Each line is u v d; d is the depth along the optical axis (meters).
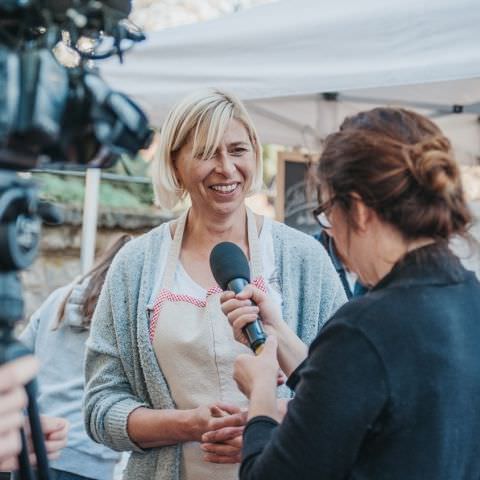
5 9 1.35
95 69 1.48
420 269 1.64
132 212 6.65
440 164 1.58
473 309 1.67
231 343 2.35
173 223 2.57
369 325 1.58
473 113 4.78
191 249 2.50
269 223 2.55
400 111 1.67
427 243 1.65
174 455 2.38
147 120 1.48
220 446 2.21
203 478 2.36
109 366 2.47
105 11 1.46
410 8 3.34
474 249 1.69
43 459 1.48
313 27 3.56
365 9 3.45
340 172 1.64
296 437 1.59
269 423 1.77
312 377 1.59
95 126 1.40
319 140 4.71
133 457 2.44
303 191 4.68
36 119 1.30
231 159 2.40
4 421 1.29
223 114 2.39
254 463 1.67
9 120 1.29
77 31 1.45
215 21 3.79
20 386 1.33
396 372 1.56
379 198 1.60
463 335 1.63
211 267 2.32
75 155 1.44
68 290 3.21
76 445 3.13
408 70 3.36
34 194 1.38
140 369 2.44
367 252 1.67
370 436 1.58
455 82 4.60
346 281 3.18
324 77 3.55
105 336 2.48
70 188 6.54
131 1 1.51
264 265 2.46
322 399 1.56
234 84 3.75
